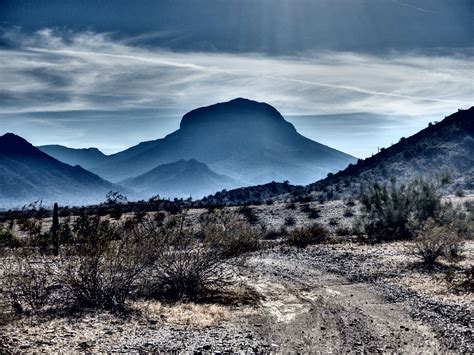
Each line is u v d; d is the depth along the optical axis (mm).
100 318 10734
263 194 144875
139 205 61812
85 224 22141
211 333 9961
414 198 28969
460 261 18766
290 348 9062
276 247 26156
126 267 13008
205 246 14625
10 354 7824
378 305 12672
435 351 8805
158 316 11211
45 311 11312
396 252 21938
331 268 19078
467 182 89188
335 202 59188
